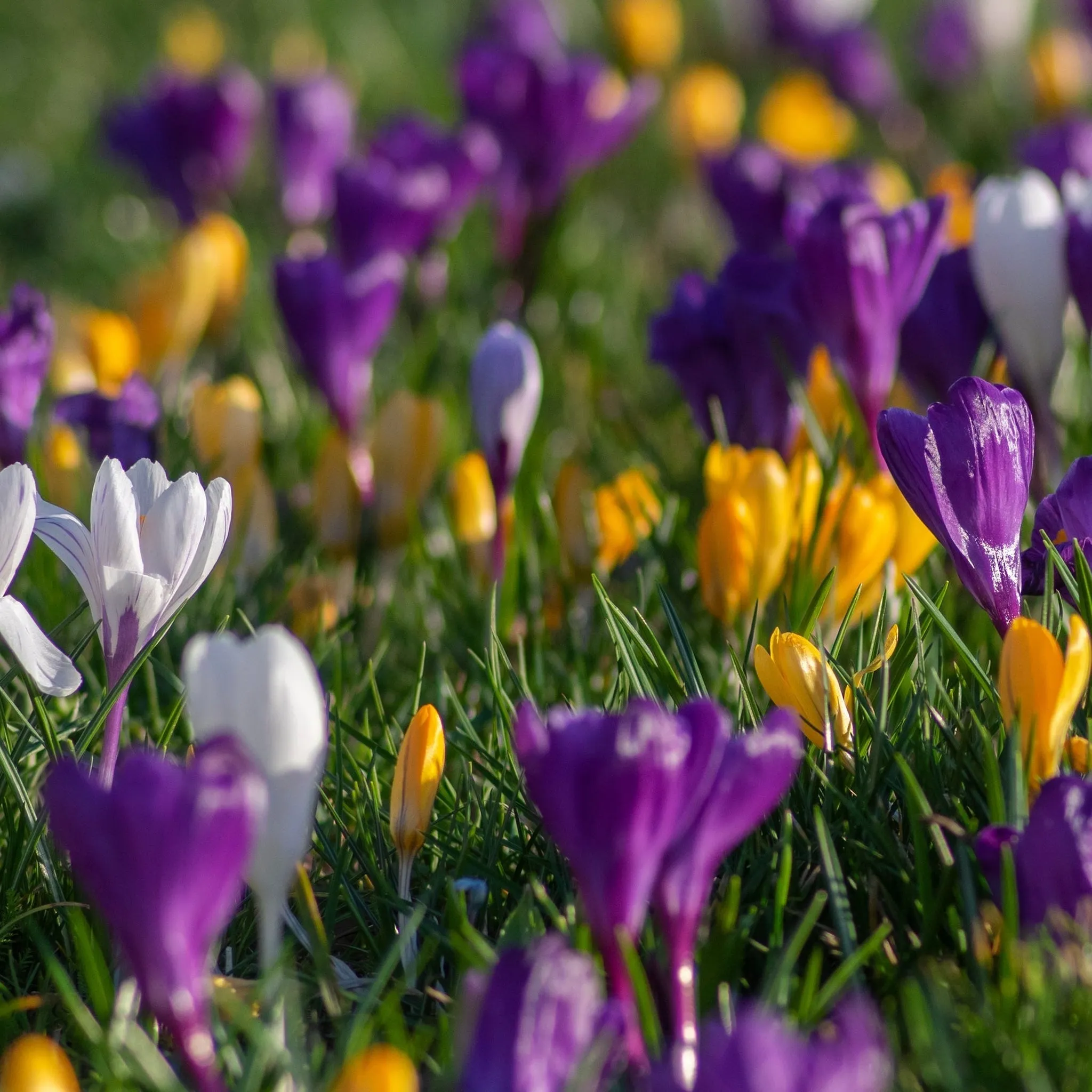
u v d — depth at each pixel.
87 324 2.31
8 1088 1.66
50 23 5.84
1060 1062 1.68
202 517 1.74
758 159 2.83
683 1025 1.67
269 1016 1.70
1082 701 1.77
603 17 5.44
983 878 1.72
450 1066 1.68
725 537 1.84
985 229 1.88
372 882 1.77
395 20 5.86
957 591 1.90
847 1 4.54
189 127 3.14
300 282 2.01
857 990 1.69
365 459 2.02
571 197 3.16
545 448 2.29
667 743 1.66
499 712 1.80
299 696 1.67
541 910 1.74
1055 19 5.39
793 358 1.96
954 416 1.74
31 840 1.76
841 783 1.76
